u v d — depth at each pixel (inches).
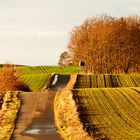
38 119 2839.6
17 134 2349.9
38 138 2234.3
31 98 3777.1
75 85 5654.5
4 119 2844.5
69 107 3213.6
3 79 5408.5
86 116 2864.2
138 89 4323.3
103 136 2196.1
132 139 2148.1
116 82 5969.5
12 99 3720.5
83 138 2153.1
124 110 3125.0
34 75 6609.3
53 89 5570.9
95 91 4084.6
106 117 2839.6
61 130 2466.8
